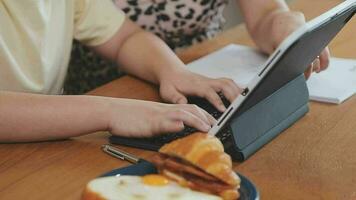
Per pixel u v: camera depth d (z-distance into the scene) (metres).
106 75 1.62
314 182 0.81
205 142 0.74
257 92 0.85
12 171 0.86
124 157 0.89
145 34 1.33
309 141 0.94
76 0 1.32
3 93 0.98
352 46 1.39
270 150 0.91
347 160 0.87
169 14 1.56
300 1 1.71
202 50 1.42
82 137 0.98
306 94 1.04
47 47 1.22
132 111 0.96
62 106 0.96
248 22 1.45
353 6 0.96
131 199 0.68
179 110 0.94
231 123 0.87
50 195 0.80
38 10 1.19
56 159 0.90
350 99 1.10
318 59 1.19
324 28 0.88
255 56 1.35
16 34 1.17
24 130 0.95
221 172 0.71
